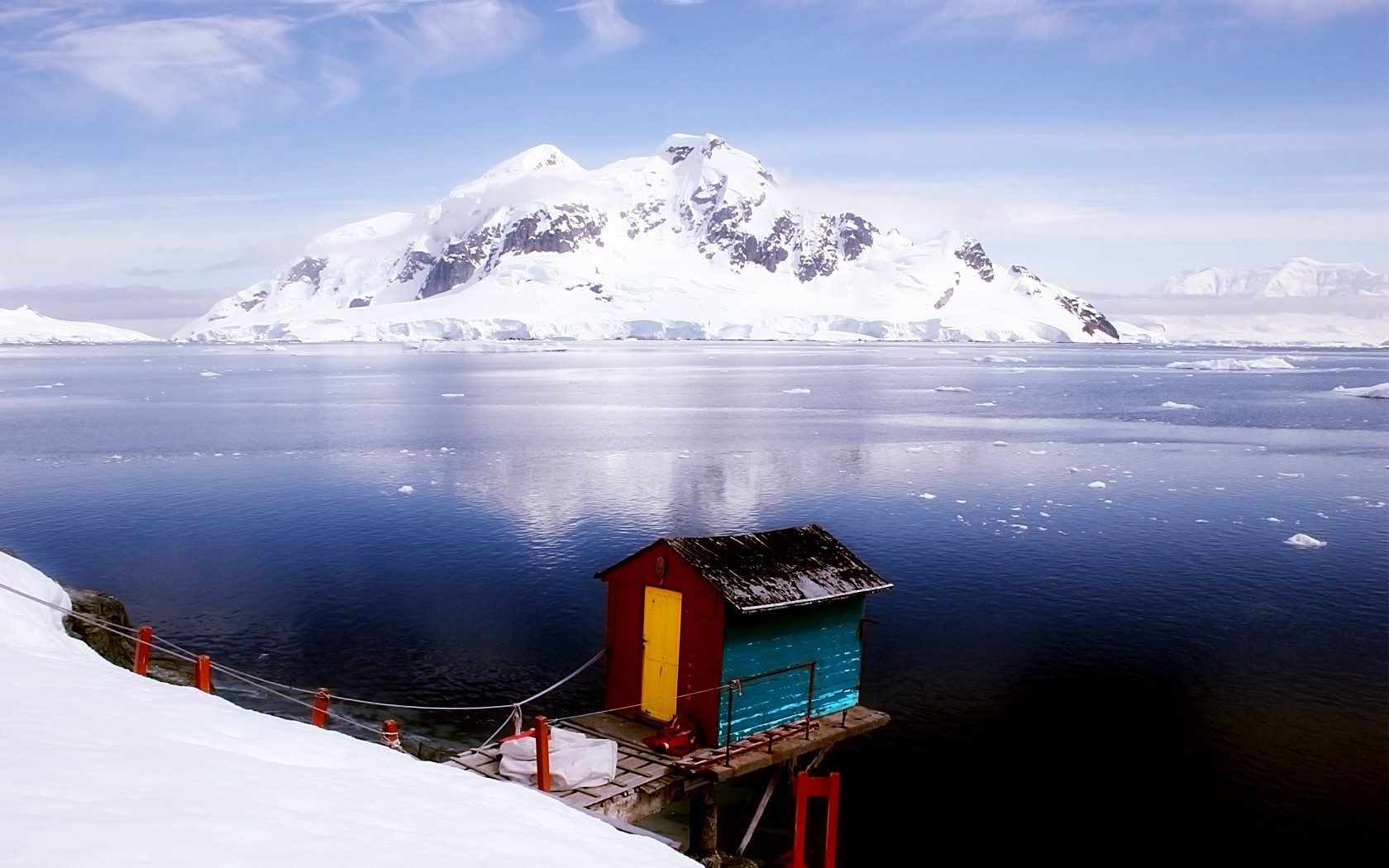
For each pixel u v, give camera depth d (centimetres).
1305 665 3091
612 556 4438
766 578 2016
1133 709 2744
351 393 14325
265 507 5566
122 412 11431
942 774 2394
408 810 887
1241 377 19412
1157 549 4569
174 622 3472
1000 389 15800
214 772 852
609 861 902
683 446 8288
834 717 2123
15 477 6600
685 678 1970
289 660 3102
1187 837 2117
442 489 6091
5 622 1683
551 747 1755
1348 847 2070
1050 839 2075
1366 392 13925
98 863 590
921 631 3403
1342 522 5172
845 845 2072
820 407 12275
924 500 5766
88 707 1068
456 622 3484
